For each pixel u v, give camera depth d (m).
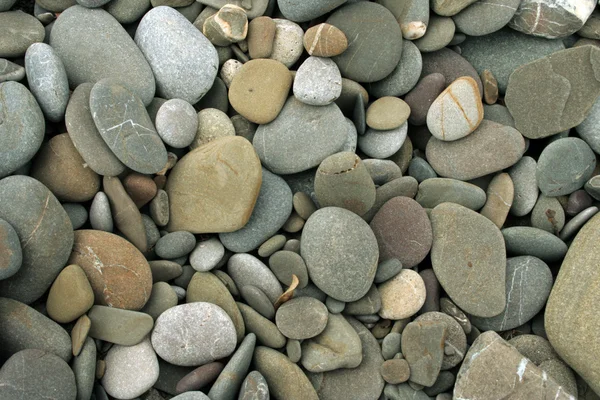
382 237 1.03
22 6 1.07
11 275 0.93
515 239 1.03
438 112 1.06
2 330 0.93
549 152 1.05
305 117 1.03
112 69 1.02
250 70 1.04
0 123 0.96
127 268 0.97
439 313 1.01
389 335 0.99
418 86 1.08
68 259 0.96
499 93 1.10
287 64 1.06
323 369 0.97
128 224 0.99
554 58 1.06
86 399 0.93
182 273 1.01
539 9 1.07
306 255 1.00
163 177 1.02
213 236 1.02
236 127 1.05
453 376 0.99
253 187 0.99
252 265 1.00
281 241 1.01
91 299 0.95
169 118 1.01
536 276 1.02
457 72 1.09
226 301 0.98
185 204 1.02
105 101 0.98
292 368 0.97
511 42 1.10
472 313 1.01
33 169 0.99
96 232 0.98
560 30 1.08
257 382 0.95
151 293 0.98
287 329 0.98
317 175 1.01
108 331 0.95
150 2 1.06
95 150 0.98
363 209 1.02
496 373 0.97
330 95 1.03
